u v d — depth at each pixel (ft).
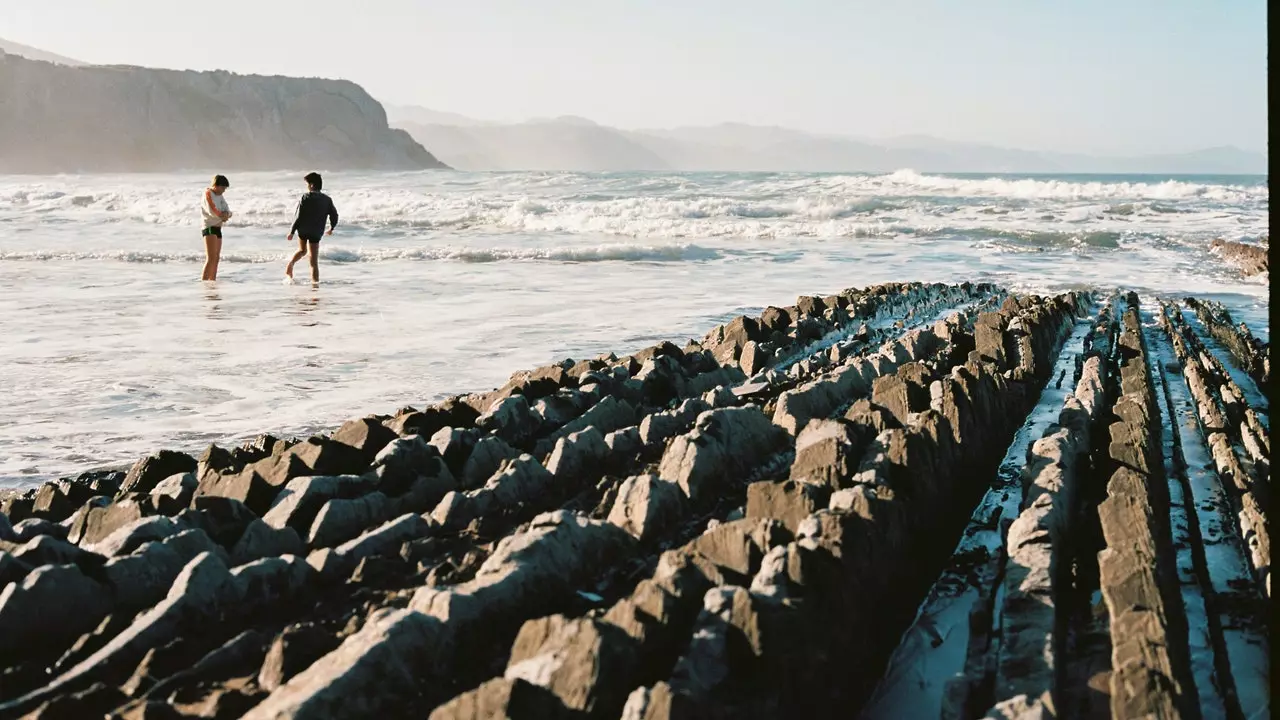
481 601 10.47
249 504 15.11
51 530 14.11
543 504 15.57
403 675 9.22
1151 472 15.14
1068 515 13.69
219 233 53.01
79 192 132.98
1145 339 36.63
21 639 11.00
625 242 77.56
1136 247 77.41
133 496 14.98
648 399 22.98
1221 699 10.43
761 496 13.07
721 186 143.74
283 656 9.70
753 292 50.08
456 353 33.27
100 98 544.21
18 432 23.48
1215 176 365.81
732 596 9.71
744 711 8.80
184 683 9.86
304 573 12.09
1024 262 67.31
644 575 12.49
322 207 52.26
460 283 52.80
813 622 9.93
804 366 26.09
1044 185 136.77
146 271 57.16
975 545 15.24
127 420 24.62
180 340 35.22
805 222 93.56
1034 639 10.56
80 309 42.16
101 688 9.55
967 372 19.11
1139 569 10.93
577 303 45.44
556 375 23.09
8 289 48.29
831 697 10.02
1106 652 10.60
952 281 57.47
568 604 11.35
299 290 49.32
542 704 8.14
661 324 39.47
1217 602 12.73
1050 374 28.50
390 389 28.09
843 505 12.48
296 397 27.09
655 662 9.24
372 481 15.38
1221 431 19.34
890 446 14.60
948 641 12.07
